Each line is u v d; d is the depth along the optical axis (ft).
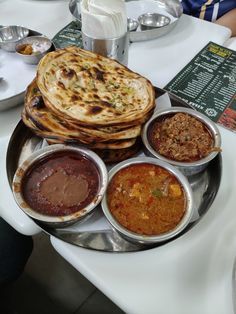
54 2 4.67
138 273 2.08
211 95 3.30
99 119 2.45
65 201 2.20
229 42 4.13
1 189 2.52
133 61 3.72
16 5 4.63
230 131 2.97
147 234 2.05
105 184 2.21
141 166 2.41
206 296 2.00
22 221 2.38
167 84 3.43
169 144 2.58
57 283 4.55
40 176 2.33
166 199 2.23
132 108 2.62
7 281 3.17
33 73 3.38
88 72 2.82
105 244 2.16
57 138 2.44
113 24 2.92
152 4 4.37
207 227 2.31
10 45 3.58
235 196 2.48
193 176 2.58
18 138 2.74
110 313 4.31
